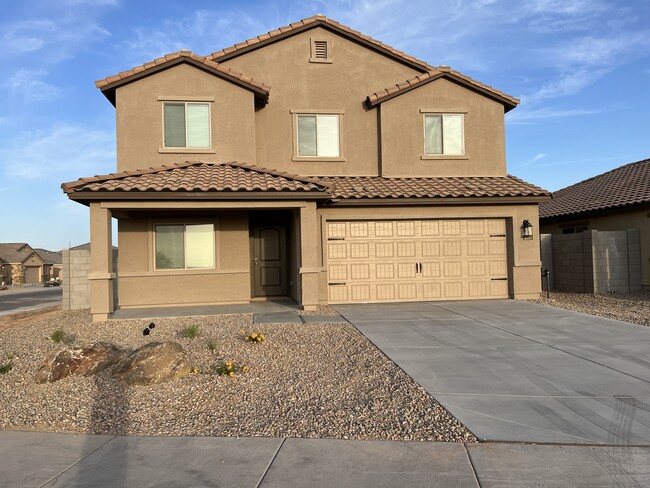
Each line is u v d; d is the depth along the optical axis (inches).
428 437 179.2
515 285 551.2
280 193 453.7
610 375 250.7
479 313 452.4
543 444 170.9
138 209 447.8
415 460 160.6
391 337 345.4
